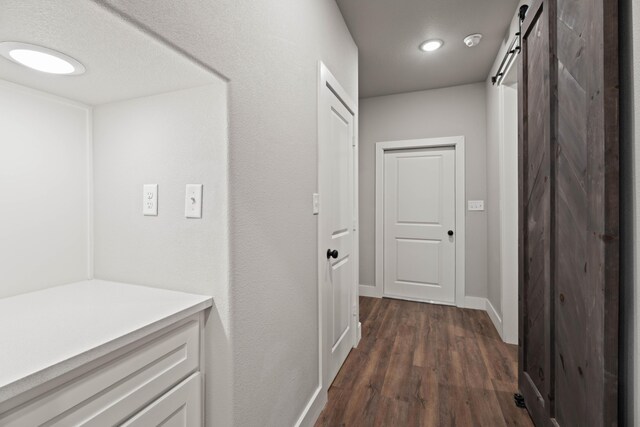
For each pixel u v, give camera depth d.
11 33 0.69
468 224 3.39
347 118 2.30
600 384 0.89
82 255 1.17
